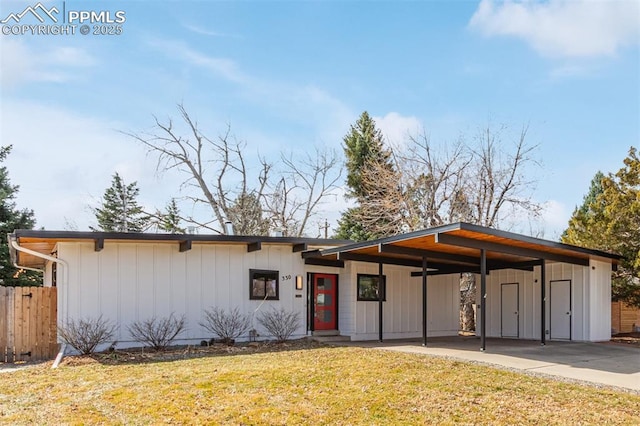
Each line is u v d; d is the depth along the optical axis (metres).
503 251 12.78
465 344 14.41
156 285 13.11
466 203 24.38
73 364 10.46
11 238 11.53
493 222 24.27
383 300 16.80
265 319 14.52
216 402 7.23
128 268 12.80
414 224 24.72
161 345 12.59
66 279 12.05
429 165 25.23
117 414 6.73
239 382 8.34
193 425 6.32
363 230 29.73
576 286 16.11
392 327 16.94
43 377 9.04
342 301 16.20
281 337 14.06
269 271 14.84
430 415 6.67
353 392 7.71
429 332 18.02
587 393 7.80
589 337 15.57
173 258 13.41
